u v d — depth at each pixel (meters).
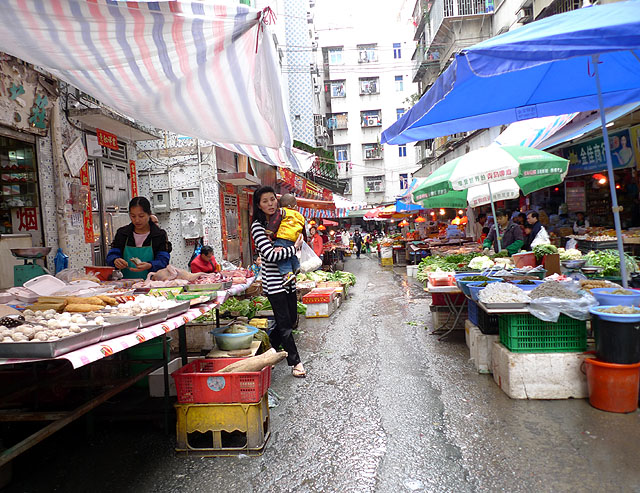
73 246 6.59
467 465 3.08
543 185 9.31
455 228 18.20
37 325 2.57
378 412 4.08
